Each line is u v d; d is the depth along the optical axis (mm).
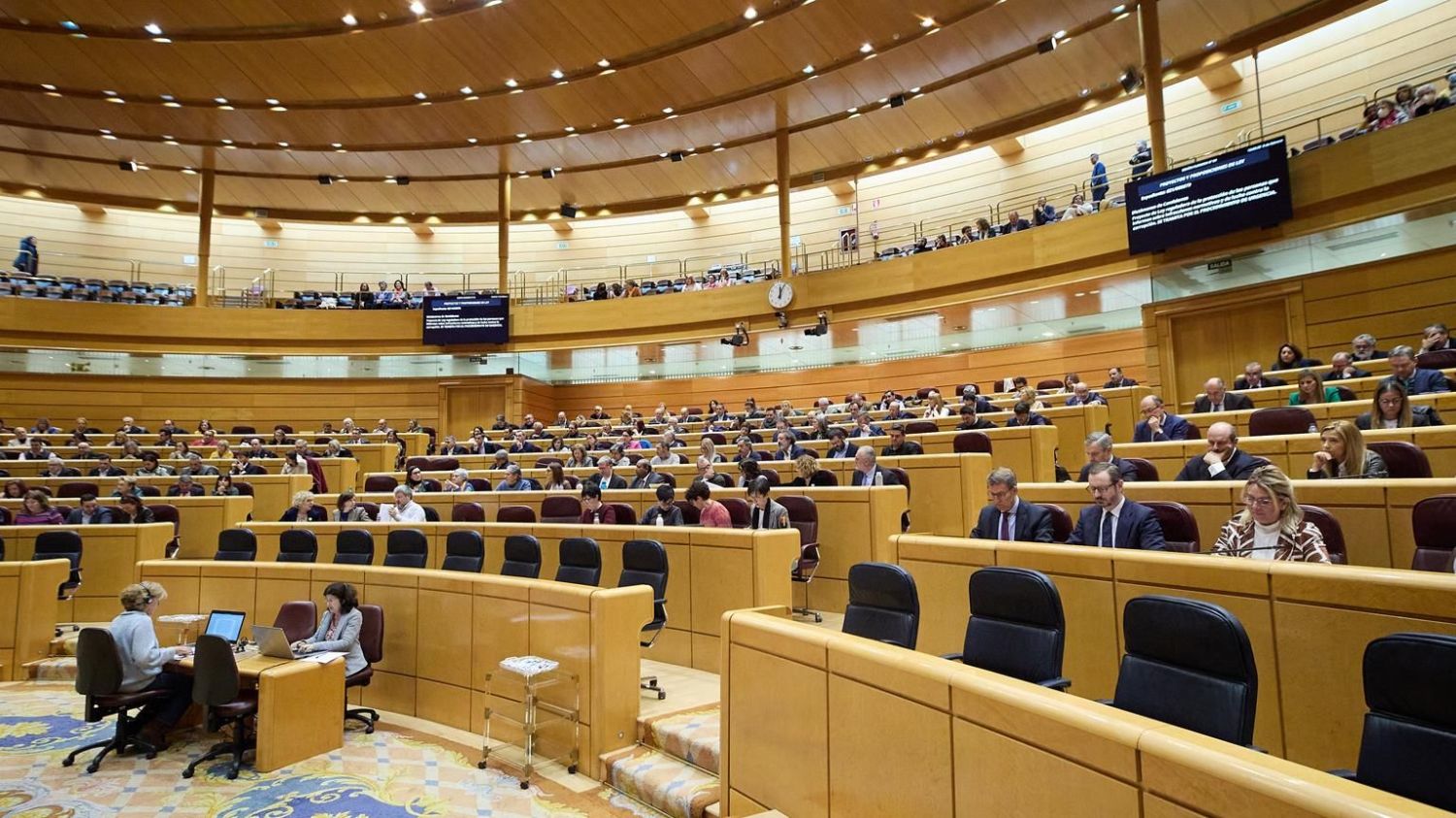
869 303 15789
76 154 18562
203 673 4977
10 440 14062
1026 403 8398
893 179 19750
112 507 9430
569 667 4836
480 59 15508
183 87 16266
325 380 18891
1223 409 7746
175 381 18156
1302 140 14391
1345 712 2912
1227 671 2268
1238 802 1708
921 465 7297
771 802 3314
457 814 4176
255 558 8156
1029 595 3025
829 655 3057
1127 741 1975
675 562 6113
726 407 19188
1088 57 14633
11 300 17031
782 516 6180
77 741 5523
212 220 21422
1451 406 6051
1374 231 10492
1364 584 2891
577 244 22422
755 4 13992
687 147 18359
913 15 13836
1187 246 12117
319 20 14609
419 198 20859
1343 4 12719
